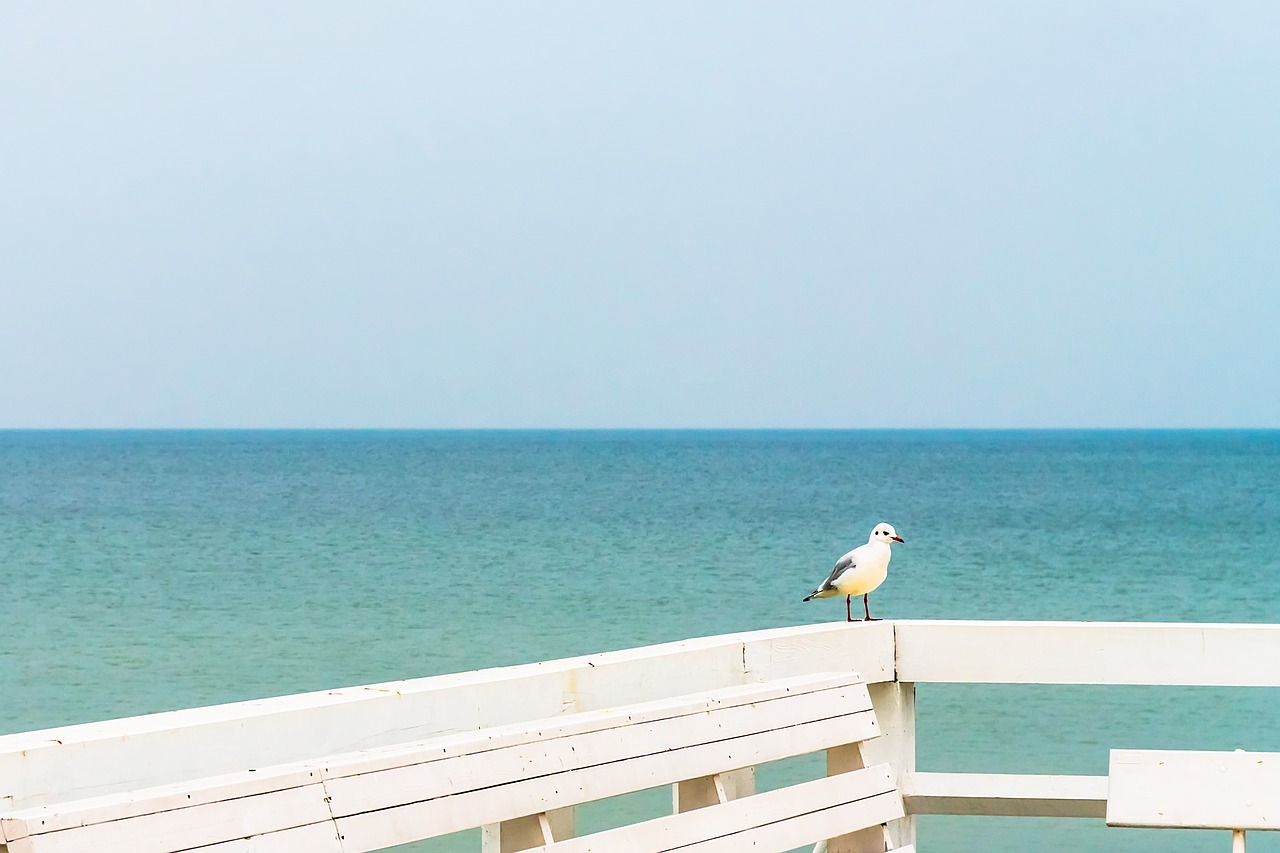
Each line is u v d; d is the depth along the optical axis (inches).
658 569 1312.7
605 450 7509.8
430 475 4008.4
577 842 110.1
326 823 96.3
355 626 935.0
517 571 1298.0
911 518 2121.1
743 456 6181.1
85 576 1262.3
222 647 842.2
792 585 1186.0
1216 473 4210.1
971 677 154.4
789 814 126.9
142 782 96.2
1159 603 1128.2
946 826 381.4
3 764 88.4
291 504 2500.0
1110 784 98.0
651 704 123.6
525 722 118.5
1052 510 2357.3
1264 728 531.5
